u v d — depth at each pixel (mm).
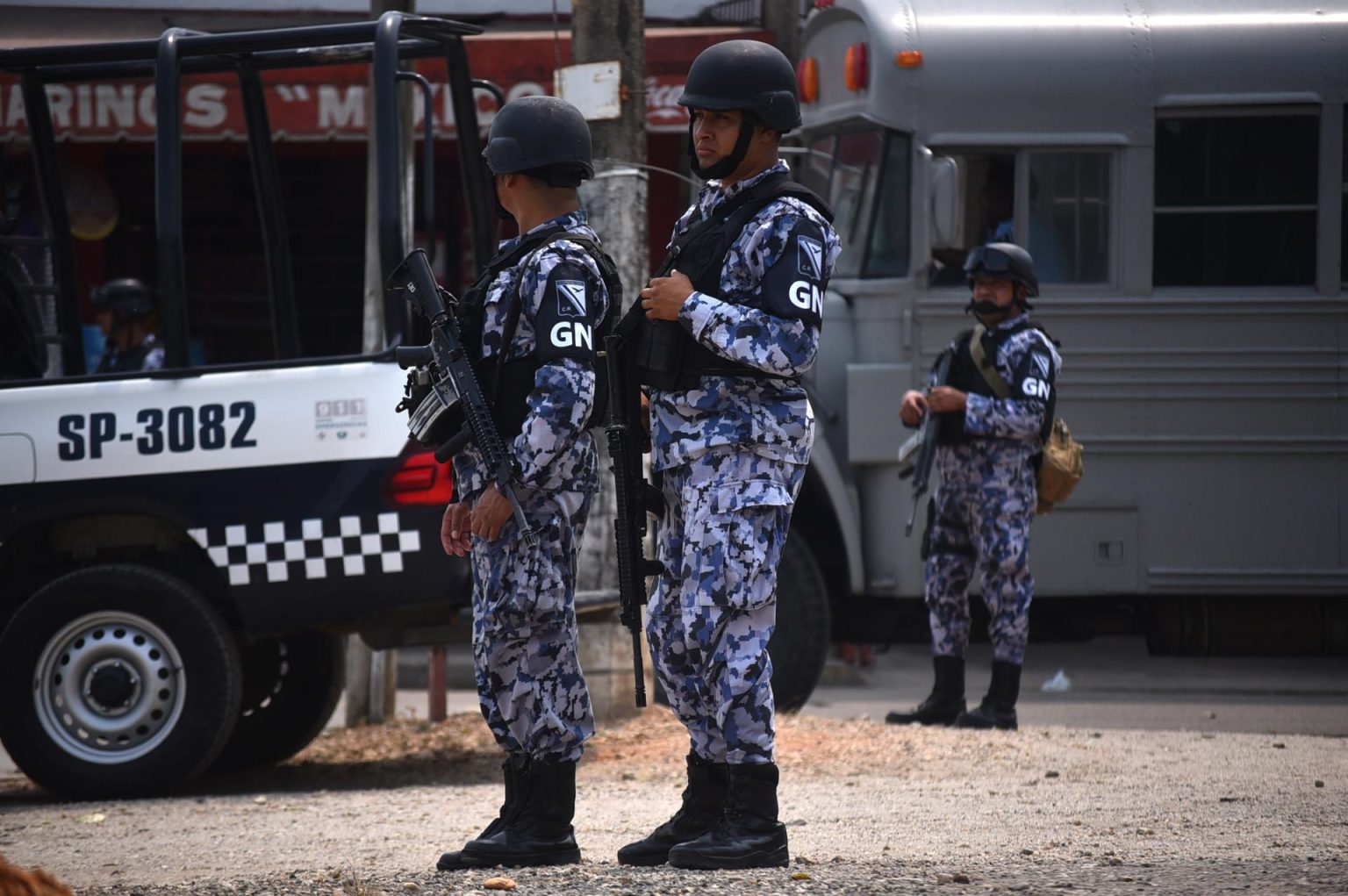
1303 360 30562
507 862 14820
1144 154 30625
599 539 27469
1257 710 34625
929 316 30672
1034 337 26938
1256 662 44844
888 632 31844
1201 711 34469
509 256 14977
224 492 22984
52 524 23812
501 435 14797
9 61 24141
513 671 14898
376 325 30875
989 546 27078
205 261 48812
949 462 27469
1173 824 18641
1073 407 30797
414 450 22734
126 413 23234
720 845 14422
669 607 14922
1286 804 20172
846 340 31109
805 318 14070
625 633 27688
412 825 19672
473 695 39719
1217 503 30672
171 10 45312
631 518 14766
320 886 14320
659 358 14445
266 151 28750
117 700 22844
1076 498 30734
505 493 14414
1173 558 30672
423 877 14484
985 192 30953
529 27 45250
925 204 30391
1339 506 30562
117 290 34375
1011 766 23656
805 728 27000
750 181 14555
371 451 22812
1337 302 30500
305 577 22766
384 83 23156
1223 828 18344
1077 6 31156
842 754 24688
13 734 22906
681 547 14867
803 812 19984
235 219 48875
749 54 14359
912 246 30641
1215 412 30672
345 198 49000
